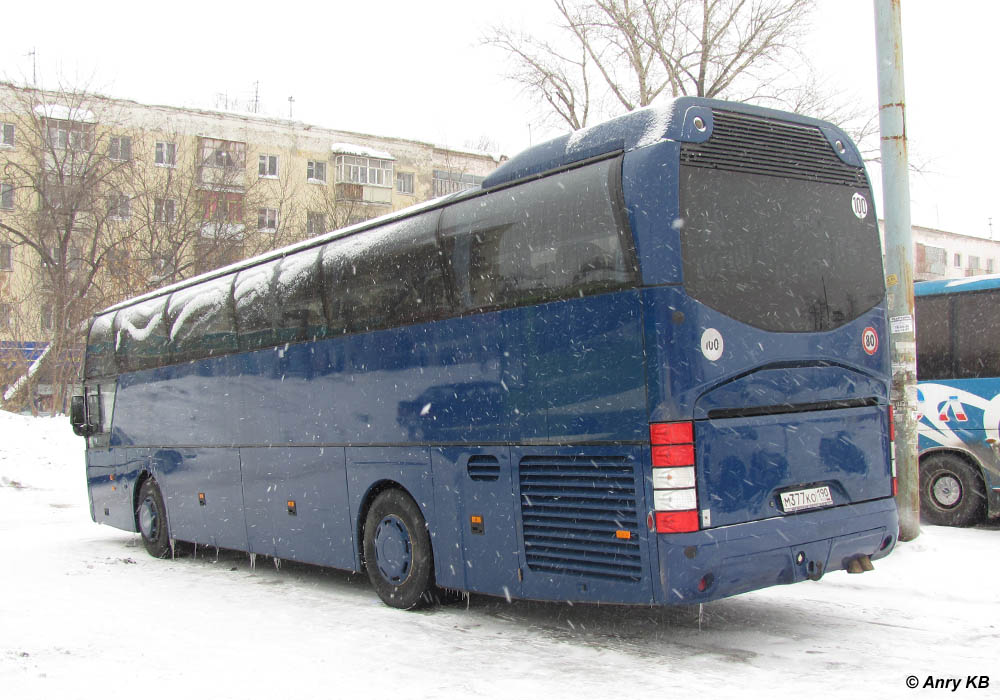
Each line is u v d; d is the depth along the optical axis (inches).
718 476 233.1
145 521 503.2
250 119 2032.5
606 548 243.8
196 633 289.0
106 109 1560.0
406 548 315.9
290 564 452.1
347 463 344.5
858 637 256.1
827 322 261.1
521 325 270.1
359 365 339.6
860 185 280.1
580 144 263.4
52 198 1429.6
